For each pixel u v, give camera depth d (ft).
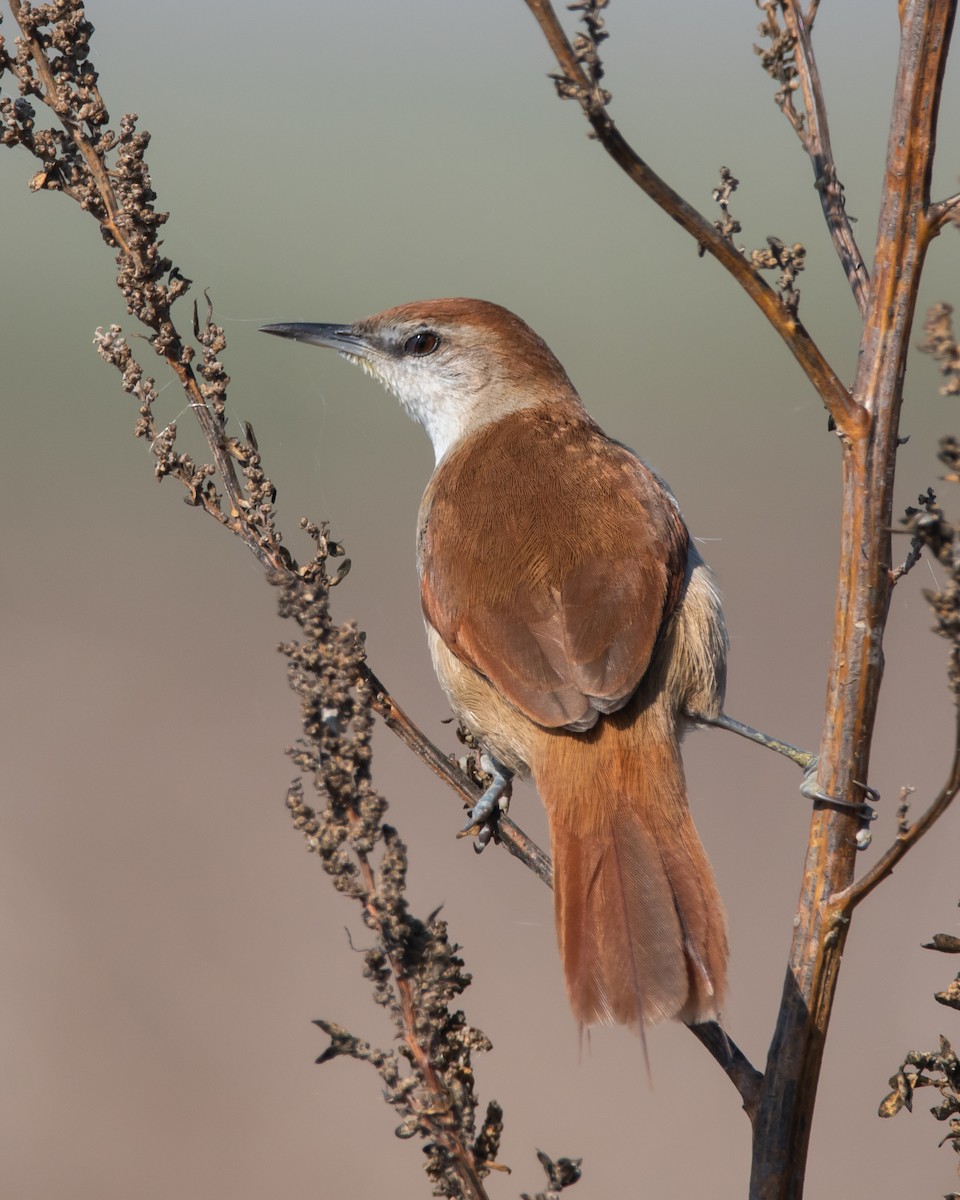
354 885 21.94
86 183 29.78
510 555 31.22
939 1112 23.54
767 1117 22.17
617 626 29.63
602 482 32.55
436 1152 21.58
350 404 100.22
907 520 21.99
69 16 29.50
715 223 20.99
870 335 21.89
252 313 108.58
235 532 29.91
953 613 18.62
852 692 22.04
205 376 29.89
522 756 30.66
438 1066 21.52
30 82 29.73
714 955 25.35
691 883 26.76
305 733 22.34
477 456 34.73
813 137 23.17
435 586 32.07
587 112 19.11
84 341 115.65
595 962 25.38
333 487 89.10
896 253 21.71
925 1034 50.39
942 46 21.35
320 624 22.66
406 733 30.99
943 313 16.70
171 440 29.78
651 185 20.04
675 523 32.27
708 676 31.04
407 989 21.62
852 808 22.09
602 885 26.68
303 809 21.99
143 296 29.63
